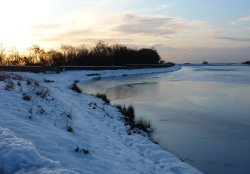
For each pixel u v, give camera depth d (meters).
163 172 8.37
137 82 50.34
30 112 9.16
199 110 22.52
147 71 89.81
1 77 14.95
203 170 10.32
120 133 12.48
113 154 8.41
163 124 17.27
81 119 12.02
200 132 15.66
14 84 13.20
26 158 4.87
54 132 8.12
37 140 6.95
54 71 51.38
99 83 46.09
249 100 28.52
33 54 71.31
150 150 10.63
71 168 6.11
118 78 61.41
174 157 10.22
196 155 11.89
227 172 10.27
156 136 14.40
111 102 25.47
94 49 92.88
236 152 12.47
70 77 48.72
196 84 46.94
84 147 7.86
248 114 21.08
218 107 24.19
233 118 19.59
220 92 35.28
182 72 98.19
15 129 7.18
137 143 11.27
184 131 15.72
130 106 21.64
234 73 89.69
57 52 77.69
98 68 76.94
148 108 22.88
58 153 6.66
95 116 14.76
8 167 4.66
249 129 16.53
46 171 4.59
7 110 8.84
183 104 25.50
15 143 5.23
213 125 17.42
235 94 33.41
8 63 63.47
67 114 11.30
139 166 8.12
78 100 18.69
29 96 11.13
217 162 11.20
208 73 90.06
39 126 8.21
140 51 111.88
